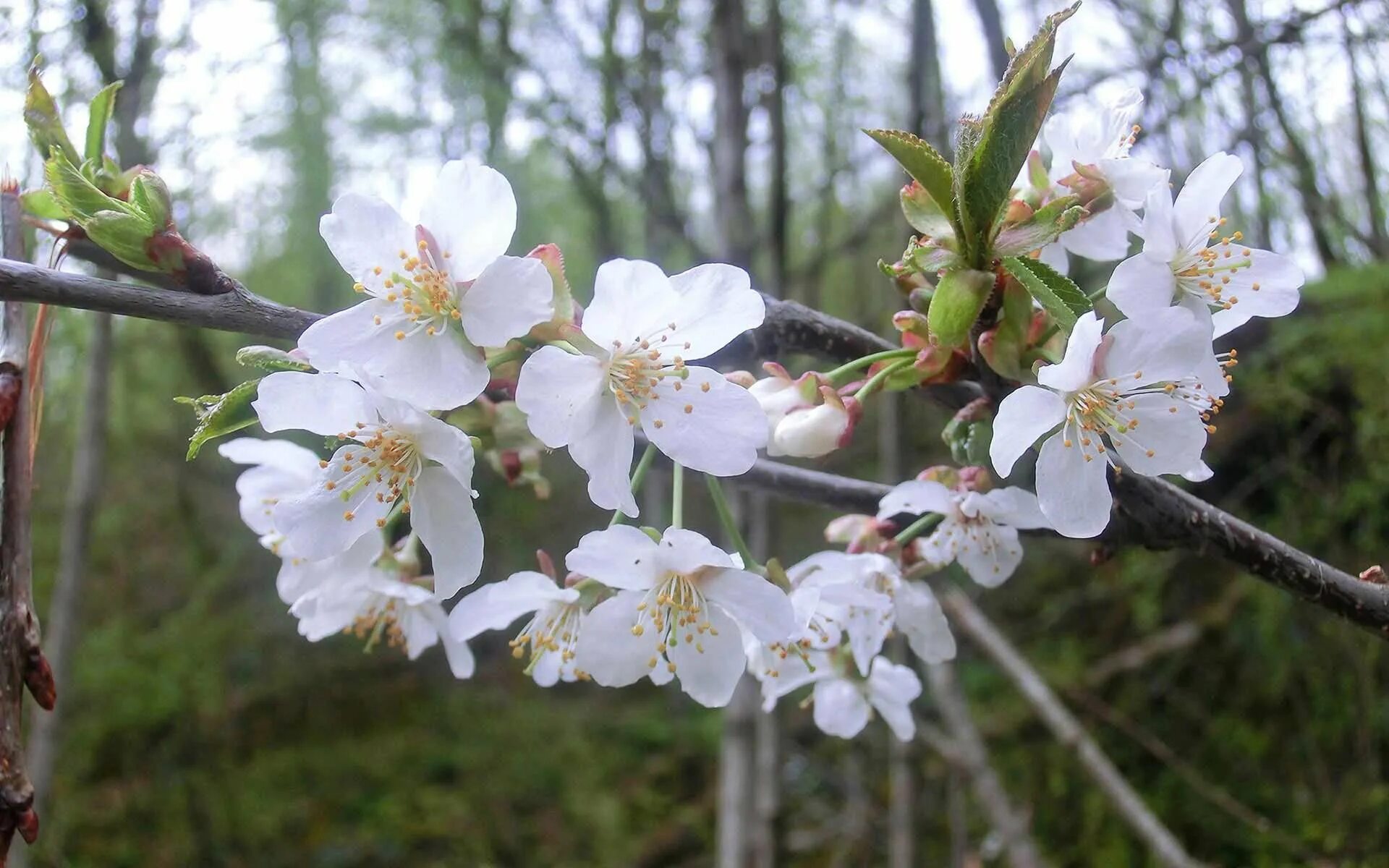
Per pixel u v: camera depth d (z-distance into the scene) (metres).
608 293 0.11
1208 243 0.13
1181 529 0.13
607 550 0.12
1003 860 0.44
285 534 0.12
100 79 0.31
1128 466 0.12
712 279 0.11
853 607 0.14
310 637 0.15
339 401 0.11
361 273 0.11
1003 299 0.11
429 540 0.12
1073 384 0.11
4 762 0.09
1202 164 0.13
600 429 0.11
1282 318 0.46
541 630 0.13
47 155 0.12
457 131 0.53
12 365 0.11
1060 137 0.14
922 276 0.12
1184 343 0.11
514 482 0.13
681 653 0.12
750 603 0.12
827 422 0.12
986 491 0.13
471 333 0.11
